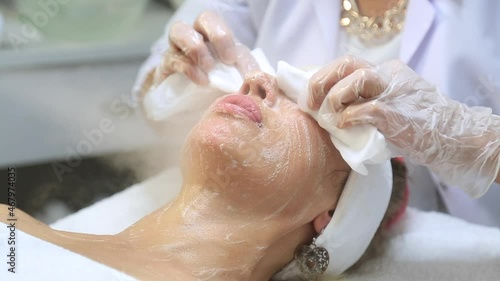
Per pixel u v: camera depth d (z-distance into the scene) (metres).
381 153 0.95
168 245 0.98
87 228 1.17
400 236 1.20
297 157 1.01
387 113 0.96
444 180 1.06
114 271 0.89
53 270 0.87
